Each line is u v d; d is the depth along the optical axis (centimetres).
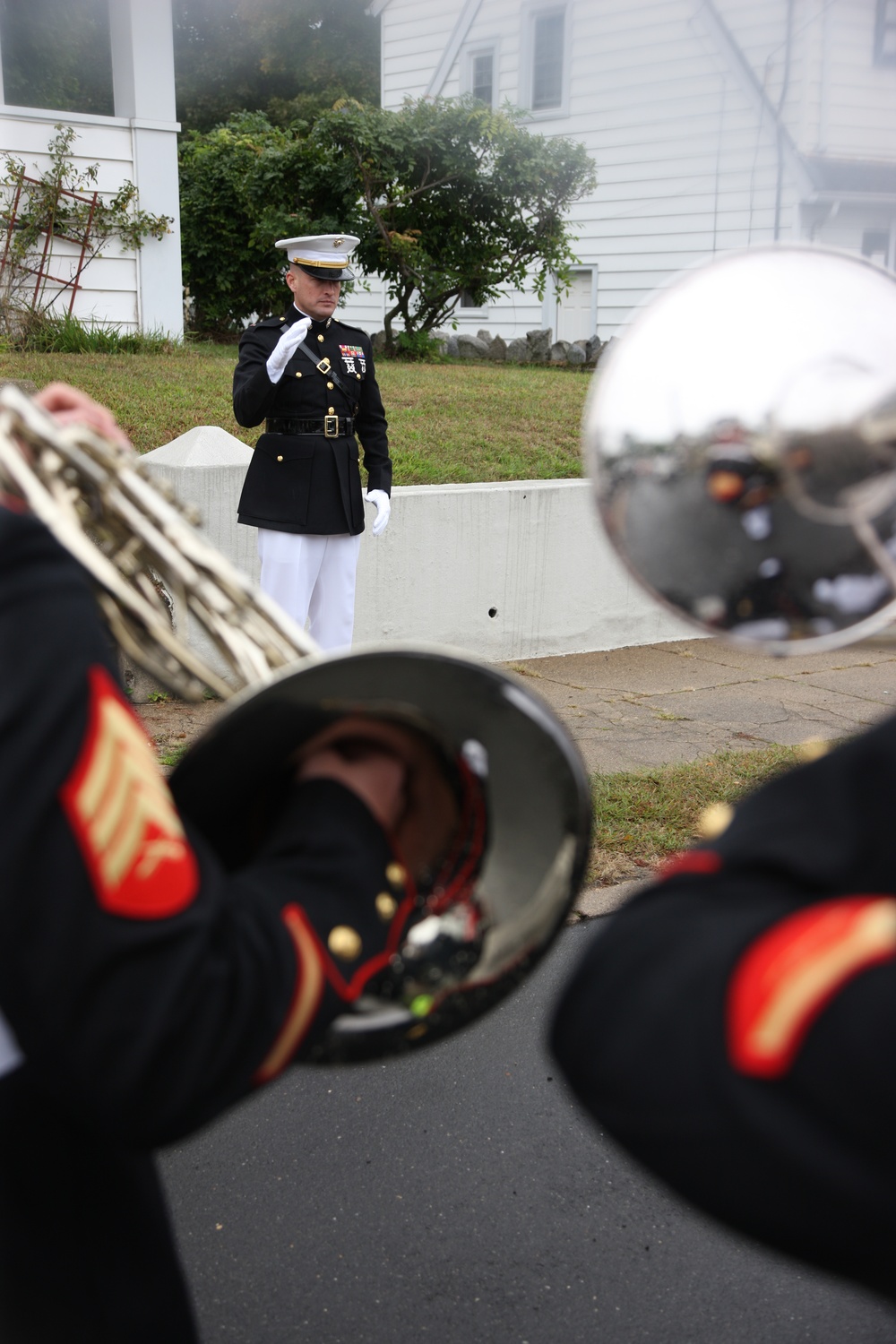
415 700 101
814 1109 65
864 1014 64
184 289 1480
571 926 363
